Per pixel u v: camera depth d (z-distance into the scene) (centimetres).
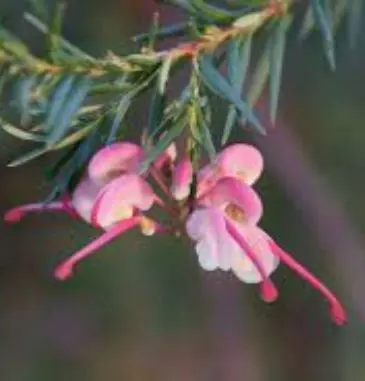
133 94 46
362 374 88
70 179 47
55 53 45
